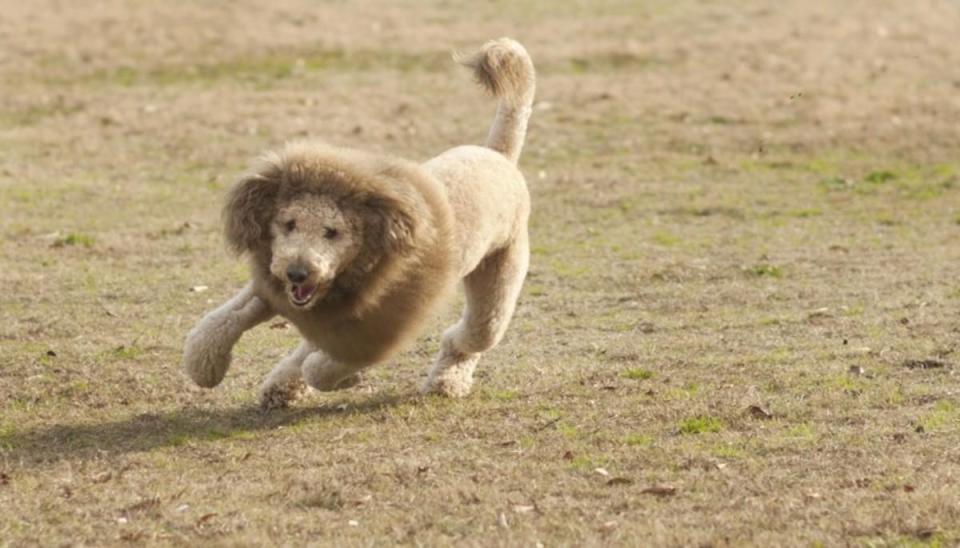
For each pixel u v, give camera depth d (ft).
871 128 136.98
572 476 50.52
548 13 191.93
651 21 187.32
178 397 62.39
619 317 78.48
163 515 46.52
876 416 57.82
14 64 157.89
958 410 58.49
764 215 107.55
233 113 141.18
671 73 160.35
